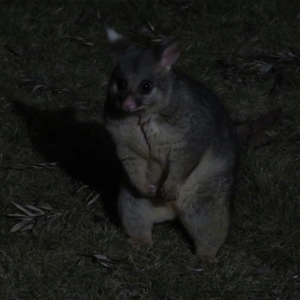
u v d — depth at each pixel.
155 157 6.14
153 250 6.50
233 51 9.52
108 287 6.02
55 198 7.13
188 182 6.33
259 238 6.70
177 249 6.55
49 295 5.88
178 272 6.28
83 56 9.14
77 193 7.23
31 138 7.93
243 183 7.34
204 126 6.14
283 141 8.02
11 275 5.98
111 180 7.46
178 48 5.96
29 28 9.45
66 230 6.64
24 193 7.14
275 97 8.81
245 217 7.00
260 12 10.05
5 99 8.39
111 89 6.01
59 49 9.15
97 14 9.88
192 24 9.84
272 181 7.38
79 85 8.77
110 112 6.04
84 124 8.24
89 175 7.50
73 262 6.27
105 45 9.34
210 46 9.58
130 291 6.02
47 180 7.34
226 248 6.60
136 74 5.88
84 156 7.78
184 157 6.10
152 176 6.32
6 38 9.25
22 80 8.74
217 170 6.34
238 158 6.95
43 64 8.98
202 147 6.14
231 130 6.65
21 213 6.86
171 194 6.20
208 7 10.12
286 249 6.61
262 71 9.18
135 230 6.54
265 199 7.11
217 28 9.78
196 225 6.41
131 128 6.02
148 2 10.13
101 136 8.11
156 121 5.96
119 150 6.22
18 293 5.87
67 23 9.70
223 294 6.02
